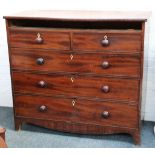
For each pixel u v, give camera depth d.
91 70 2.25
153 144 2.39
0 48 2.95
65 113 2.43
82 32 2.17
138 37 2.08
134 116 2.28
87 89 2.31
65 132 2.60
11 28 2.30
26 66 2.38
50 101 2.43
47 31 2.23
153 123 2.75
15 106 2.54
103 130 2.39
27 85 2.44
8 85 3.07
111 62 2.19
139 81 2.18
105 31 2.12
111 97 2.28
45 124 2.52
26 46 2.32
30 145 2.41
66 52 2.25
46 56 2.30
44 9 2.76
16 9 2.82
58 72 2.32
